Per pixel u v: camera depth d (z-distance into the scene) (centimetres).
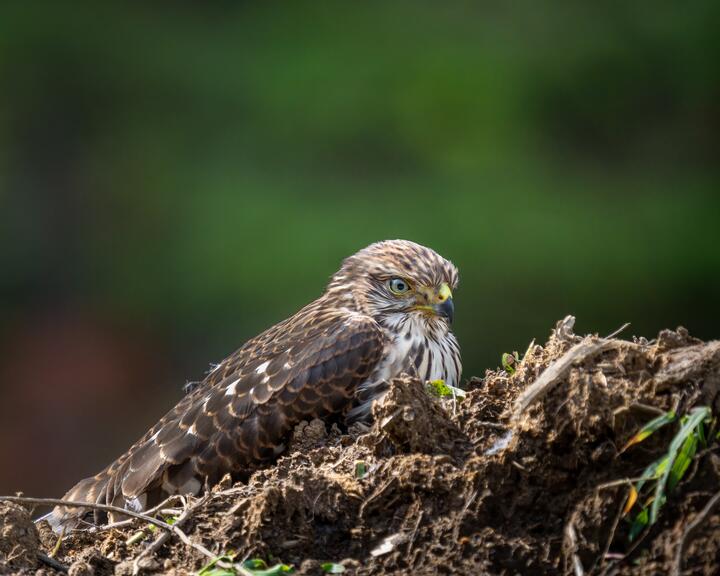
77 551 997
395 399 945
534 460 888
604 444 875
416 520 906
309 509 927
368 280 1323
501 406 985
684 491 852
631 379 891
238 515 943
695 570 827
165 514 1012
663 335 905
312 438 1159
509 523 888
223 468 1149
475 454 939
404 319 1307
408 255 1326
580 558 860
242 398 1170
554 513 884
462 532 890
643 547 852
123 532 998
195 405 1180
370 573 895
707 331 3172
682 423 857
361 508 920
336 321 1251
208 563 913
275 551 920
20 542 948
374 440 974
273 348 1228
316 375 1180
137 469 1152
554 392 886
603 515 862
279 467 1020
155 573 923
